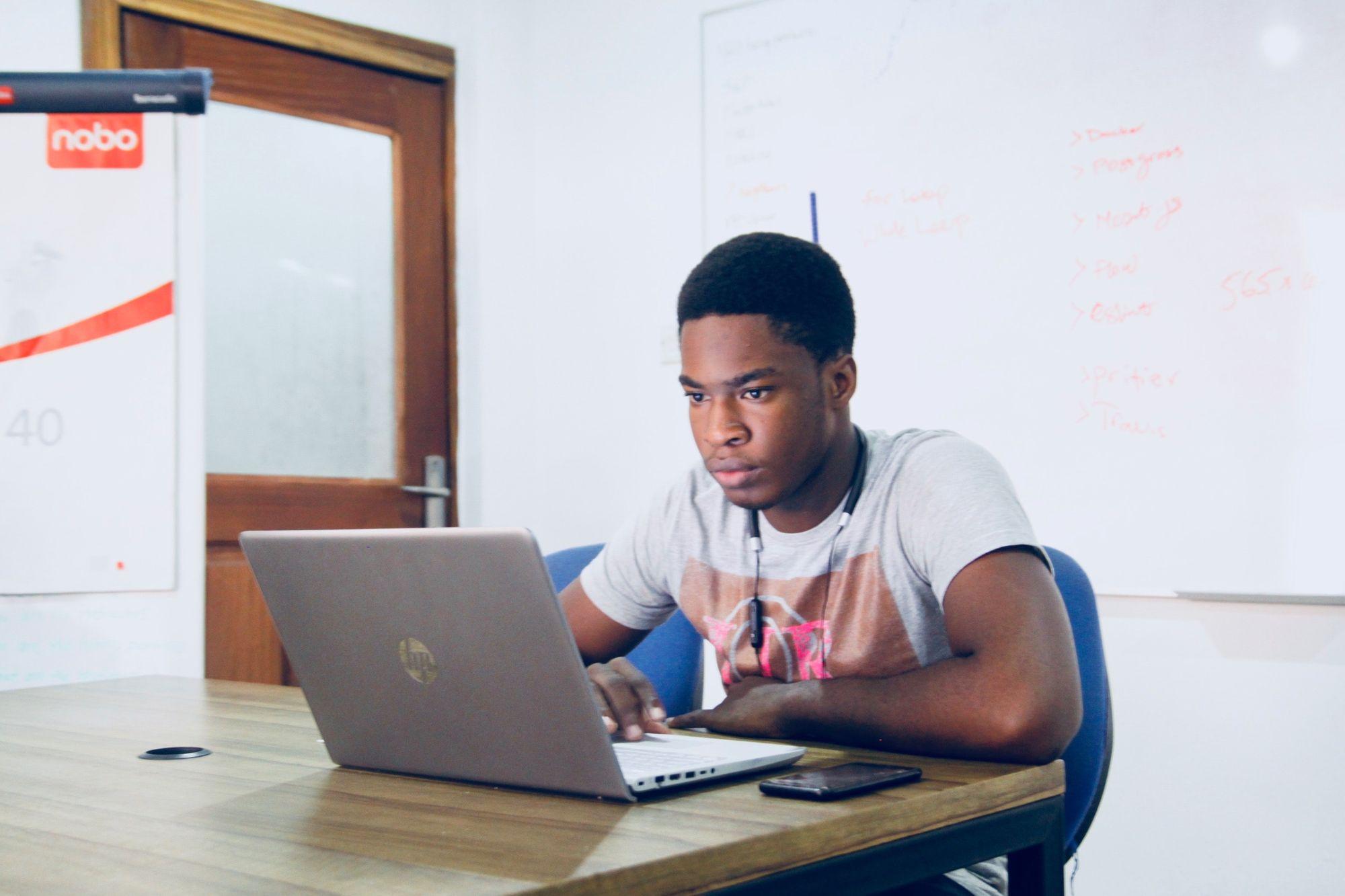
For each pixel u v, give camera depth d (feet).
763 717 3.48
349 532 2.82
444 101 10.20
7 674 7.76
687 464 9.31
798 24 8.79
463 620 2.66
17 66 8.08
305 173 9.50
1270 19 6.89
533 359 10.32
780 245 3.72
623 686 3.38
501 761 2.75
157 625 8.09
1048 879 2.89
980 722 3.01
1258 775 6.80
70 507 7.92
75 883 2.03
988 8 7.91
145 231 8.15
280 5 9.18
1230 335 6.97
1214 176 7.06
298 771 3.14
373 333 9.82
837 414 3.93
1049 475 7.59
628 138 9.75
